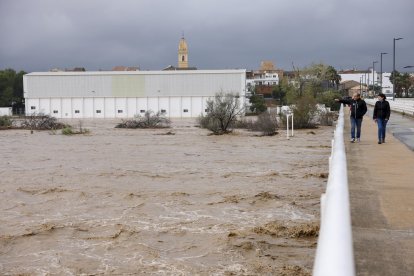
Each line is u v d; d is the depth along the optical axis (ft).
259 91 434.30
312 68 283.79
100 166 76.13
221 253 33.53
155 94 312.91
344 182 12.12
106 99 315.78
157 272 30.86
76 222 42.29
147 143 120.47
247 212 44.42
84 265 32.35
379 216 22.08
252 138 131.95
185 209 46.16
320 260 6.57
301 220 40.91
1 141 129.29
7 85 395.96
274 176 63.93
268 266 30.78
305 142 114.42
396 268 15.17
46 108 316.81
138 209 46.62
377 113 56.59
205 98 310.04
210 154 92.32
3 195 53.47
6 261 33.42
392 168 36.94
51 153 96.73
